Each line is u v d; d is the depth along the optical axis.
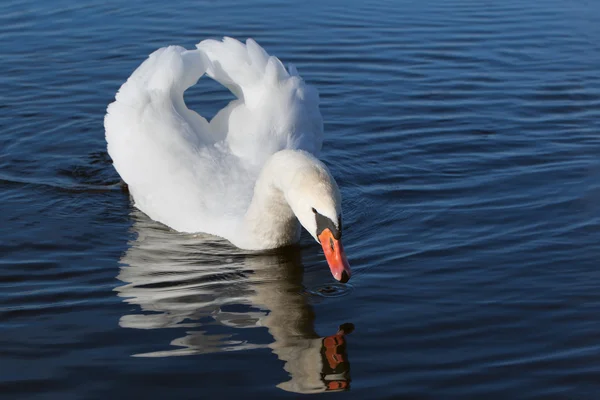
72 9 19.12
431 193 11.95
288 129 12.09
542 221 11.01
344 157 13.19
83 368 8.10
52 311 9.10
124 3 19.62
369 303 9.26
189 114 12.43
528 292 9.39
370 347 8.44
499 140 13.66
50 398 7.67
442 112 14.77
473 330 8.70
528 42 17.80
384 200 11.80
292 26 18.50
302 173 9.59
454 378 7.93
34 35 17.66
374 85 15.86
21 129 14.13
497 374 7.98
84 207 11.83
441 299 9.30
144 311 9.12
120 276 9.92
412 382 7.87
